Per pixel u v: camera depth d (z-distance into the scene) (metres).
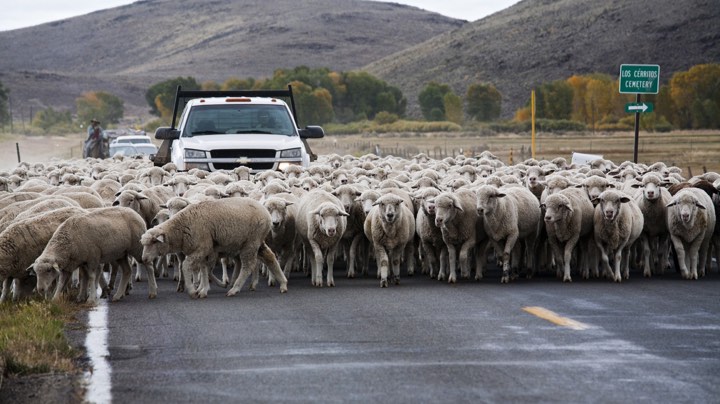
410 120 154.62
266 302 14.43
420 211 17.88
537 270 19.12
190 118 26.97
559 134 113.88
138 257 15.15
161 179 23.95
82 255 14.12
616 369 9.88
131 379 9.72
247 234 15.30
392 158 33.91
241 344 11.21
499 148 77.69
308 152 28.84
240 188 19.70
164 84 183.88
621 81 33.62
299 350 10.86
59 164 33.44
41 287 13.62
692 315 12.92
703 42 163.38
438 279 17.44
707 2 175.62
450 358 10.40
